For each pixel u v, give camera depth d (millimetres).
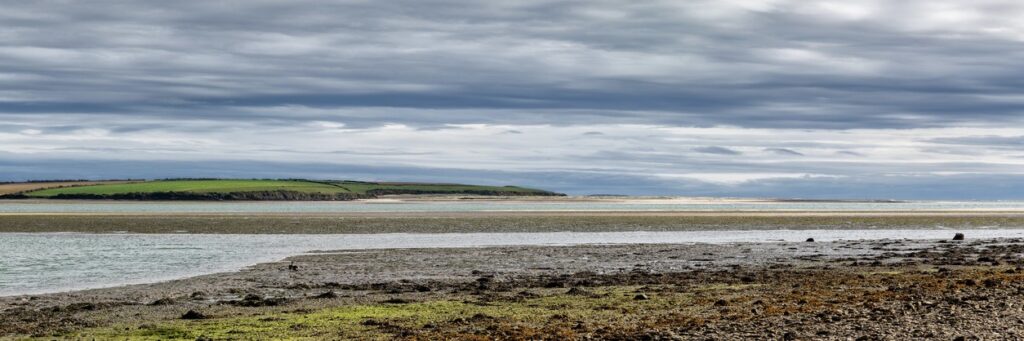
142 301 25281
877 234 65500
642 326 18500
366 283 30250
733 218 84562
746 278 29484
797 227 72938
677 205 177250
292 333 18578
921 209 155875
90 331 19375
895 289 24141
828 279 28594
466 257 41438
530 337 17453
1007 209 161625
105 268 36312
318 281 31125
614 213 98375
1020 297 20375
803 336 16062
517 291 26469
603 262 39000
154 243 51156
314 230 63938
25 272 34594
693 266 37062
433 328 18984
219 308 22984
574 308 21766
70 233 59938
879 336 15703
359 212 104375
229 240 54031
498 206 153000
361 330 18828
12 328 19891
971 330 16000
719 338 16234
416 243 51812
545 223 73625
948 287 24094
